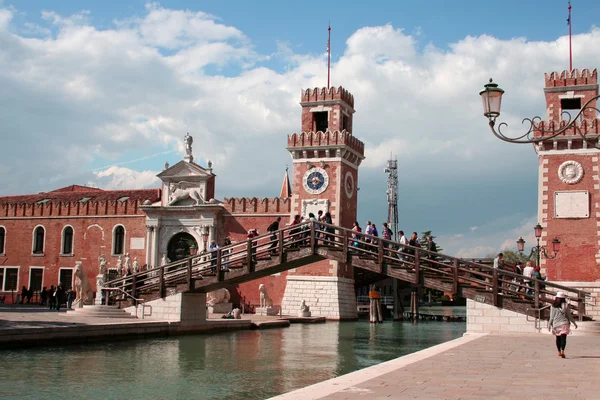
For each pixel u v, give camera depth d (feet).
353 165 196.03
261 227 195.00
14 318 105.19
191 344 103.45
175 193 202.90
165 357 87.56
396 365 53.67
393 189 337.93
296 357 91.40
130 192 221.66
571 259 139.74
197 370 77.77
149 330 108.27
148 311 117.70
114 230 209.97
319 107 191.01
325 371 78.18
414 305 203.41
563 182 142.20
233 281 115.65
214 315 160.97
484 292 90.58
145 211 203.10
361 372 49.57
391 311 243.81
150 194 217.15
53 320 103.55
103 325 98.07
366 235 101.71
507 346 69.31
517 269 111.24
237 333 127.03
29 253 219.00
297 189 188.14
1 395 60.39
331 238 116.88
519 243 119.55
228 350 97.50
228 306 179.63
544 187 143.33
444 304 396.37
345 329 147.23
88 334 95.30
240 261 112.57
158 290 118.32
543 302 90.99
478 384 43.91
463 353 62.59
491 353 62.54
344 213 187.62
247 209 197.16
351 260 102.32
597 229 139.03
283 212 193.47
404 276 97.25
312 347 104.94
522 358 58.49
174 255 203.10
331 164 185.88
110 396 61.26
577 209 140.56
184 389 65.41
